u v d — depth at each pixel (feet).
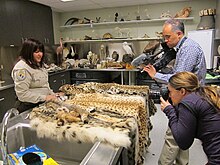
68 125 4.02
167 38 5.54
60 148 4.07
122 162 3.45
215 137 3.58
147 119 6.57
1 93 10.18
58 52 16.74
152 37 15.46
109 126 3.90
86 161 2.95
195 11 14.56
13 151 4.19
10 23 11.68
